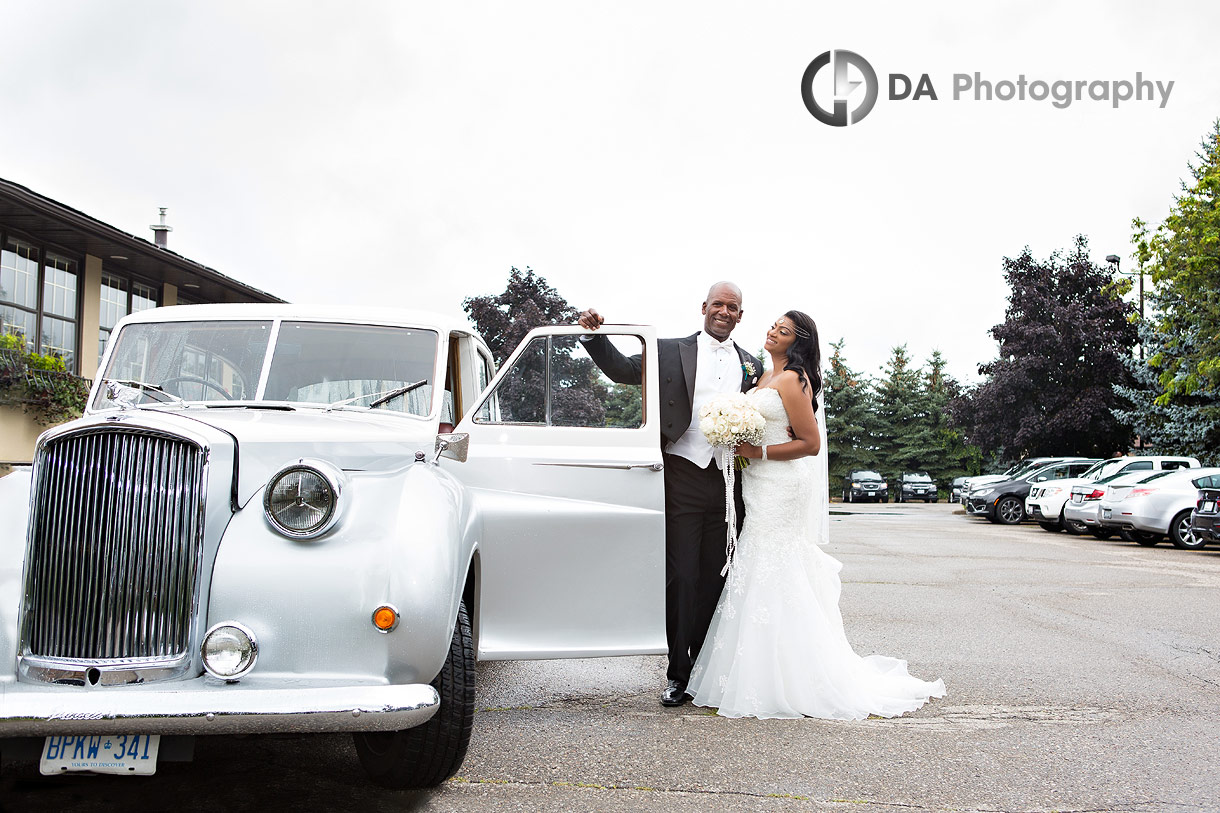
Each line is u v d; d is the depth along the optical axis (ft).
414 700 8.98
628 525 14.53
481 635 13.71
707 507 15.93
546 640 13.99
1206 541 48.78
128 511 9.48
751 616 15.30
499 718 15.01
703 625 16.38
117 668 9.20
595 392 15.23
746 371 16.88
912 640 22.08
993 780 12.00
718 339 16.83
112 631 9.36
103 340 48.55
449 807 10.81
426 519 10.11
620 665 19.63
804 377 15.69
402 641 9.39
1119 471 61.87
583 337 15.38
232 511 9.84
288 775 11.89
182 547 9.46
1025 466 81.20
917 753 13.15
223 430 10.11
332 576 9.48
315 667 9.33
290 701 8.76
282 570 9.47
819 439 16.47
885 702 15.69
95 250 46.11
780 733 14.15
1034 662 19.57
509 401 15.06
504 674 18.60
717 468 16.08
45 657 9.34
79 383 42.86
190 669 9.32
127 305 50.83
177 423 9.86
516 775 12.02
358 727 8.86
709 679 15.75
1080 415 90.53
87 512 9.48
